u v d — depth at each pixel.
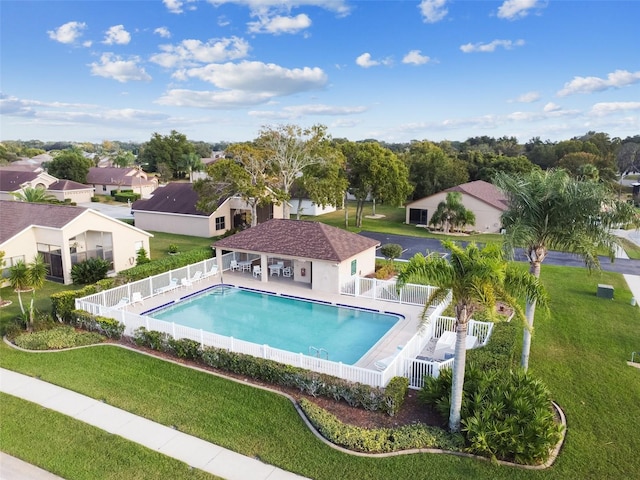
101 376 16.11
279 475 11.05
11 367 16.77
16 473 11.17
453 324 19.77
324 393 14.73
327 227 28.70
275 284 28.52
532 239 14.52
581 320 22.02
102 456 11.76
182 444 12.27
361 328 21.86
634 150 112.81
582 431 12.87
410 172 70.06
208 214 45.72
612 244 14.49
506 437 11.44
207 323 22.62
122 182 82.88
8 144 187.25
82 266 27.81
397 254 32.16
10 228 28.44
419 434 12.20
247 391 15.06
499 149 120.31
